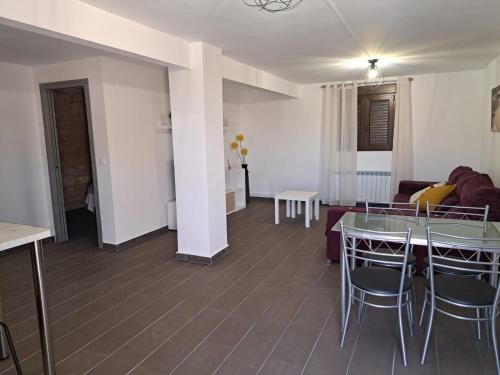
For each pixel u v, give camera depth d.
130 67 4.52
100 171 4.38
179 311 2.90
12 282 3.56
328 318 2.76
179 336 2.54
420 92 6.09
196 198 3.89
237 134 7.57
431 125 6.09
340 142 6.68
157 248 4.52
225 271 3.71
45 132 4.69
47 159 4.77
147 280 3.53
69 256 4.29
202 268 3.81
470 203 3.29
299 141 7.20
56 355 2.34
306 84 6.90
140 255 4.26
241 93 7.55
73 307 3.00
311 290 3.24
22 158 4.57
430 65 5.17
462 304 2.06
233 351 2.36
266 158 7.55
